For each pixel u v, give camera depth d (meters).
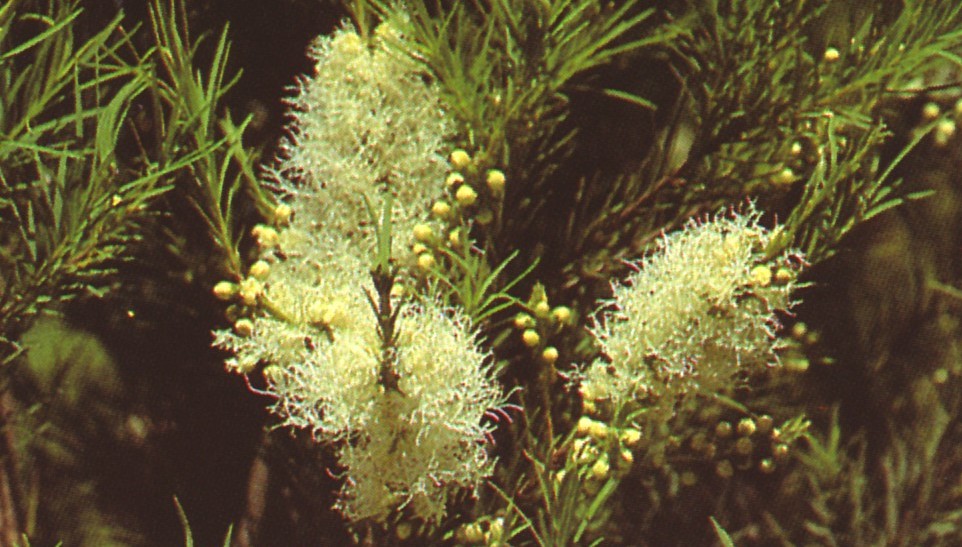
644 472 0.38
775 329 0.37
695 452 0.37
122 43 0.35
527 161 0.37
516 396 0.37
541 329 0.36
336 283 0.35
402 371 0.34
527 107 0.36
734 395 0.37
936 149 0.38
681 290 0.35
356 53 0.36
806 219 0.35
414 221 0.36
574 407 0.37
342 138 0.36
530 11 0.35
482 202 0.36
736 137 0.37
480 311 0.36
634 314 0.35
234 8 0.38
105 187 0.35
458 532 0.36
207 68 0.38
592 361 0.37
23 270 0.35
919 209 0.38
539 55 0.35
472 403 0.35
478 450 0.35
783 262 0.35
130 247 0.37
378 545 0.36
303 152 0.36
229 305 0.38
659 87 0.38
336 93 0.36
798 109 0.36
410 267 0.36
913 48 0.36
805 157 0.37
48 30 0.35
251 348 0.35
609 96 0.38
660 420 0.36
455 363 0.34
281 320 0.35
